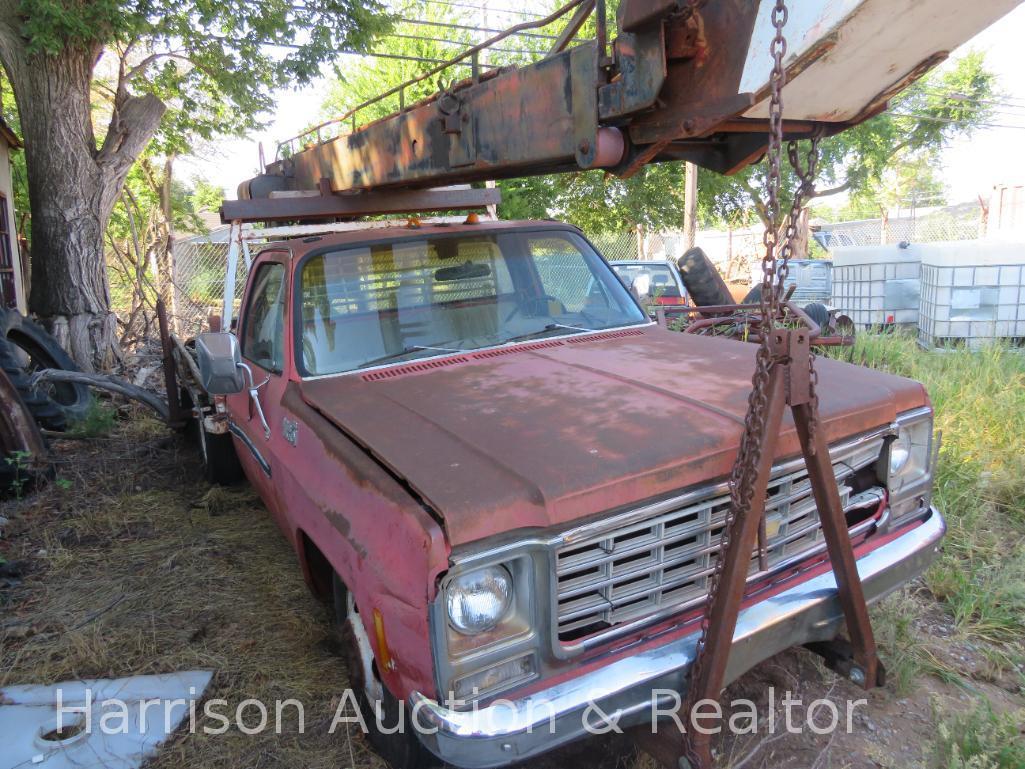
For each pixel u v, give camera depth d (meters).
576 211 17.83
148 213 19.28
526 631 2.29
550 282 4.29
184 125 13.55
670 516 2.50
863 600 2.75
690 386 3.06
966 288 9.54
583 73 2.72
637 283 11.38
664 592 2.57
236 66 11.36
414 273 3.96
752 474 2.32
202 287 17.38
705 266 9.58
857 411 2.93
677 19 2.37
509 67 3.11
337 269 3.84
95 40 9.16
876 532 3.09
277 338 3.88
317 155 5.13
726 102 2.35
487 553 2.20
